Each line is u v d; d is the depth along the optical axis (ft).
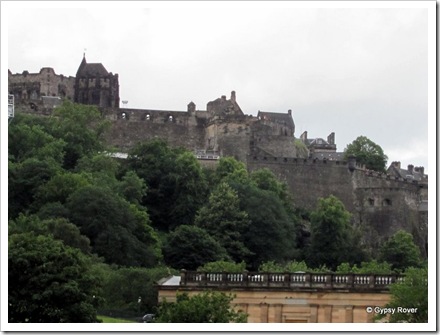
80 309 547.08
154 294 640.99
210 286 582.35
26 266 552.82
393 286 558.56
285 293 578.66
